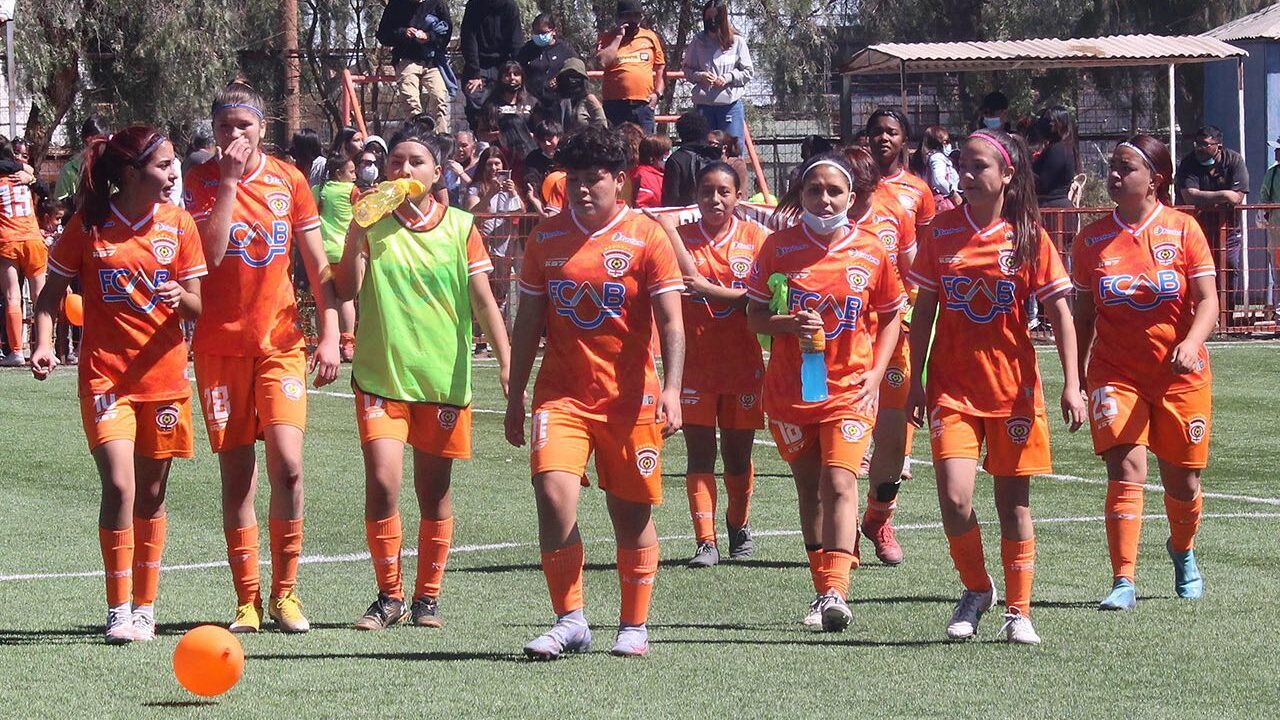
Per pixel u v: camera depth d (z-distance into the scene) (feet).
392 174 40.42
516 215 105.29
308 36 197.98
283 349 39.91
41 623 40.63
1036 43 134.92
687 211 50.31
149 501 39.50
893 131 50.75
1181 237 42.70
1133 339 42.57
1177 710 31.58
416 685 33.71
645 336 36.47
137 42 164.76
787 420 40.11
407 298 40.22
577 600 36.78
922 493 61.26
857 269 39.63
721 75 119.24
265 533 53.78
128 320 38.60
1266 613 40.96
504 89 118.01
